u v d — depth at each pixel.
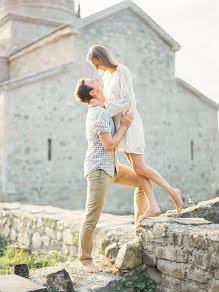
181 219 3.55
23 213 6.61
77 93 3.51
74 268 3.57
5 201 11.26
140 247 3.51
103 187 3.36
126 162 13.86
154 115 15.48
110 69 3.50
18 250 6.14
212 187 17.45
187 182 16.38
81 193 12.87
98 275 3.39
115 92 3.45
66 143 12.66
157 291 3.38
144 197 3.77
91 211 3.41
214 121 17.72
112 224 4.93
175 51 16.36
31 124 11.95
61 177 12.46
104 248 3.95
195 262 3.06
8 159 11.44
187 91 16.73
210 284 2.95
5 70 16.48
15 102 11.67
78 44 13.17
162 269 3.33
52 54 13.93
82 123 13.07
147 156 15.13
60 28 13.20
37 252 6.05
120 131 3.37
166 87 15.95
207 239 2.97
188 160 16.50
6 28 17.19
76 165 12.83
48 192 12.14
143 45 15.23
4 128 11.42
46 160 12.18
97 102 3.44
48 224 5.87
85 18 13.23
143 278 3.43
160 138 15.59
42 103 12.21
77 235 5.21
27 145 11.83
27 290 2.84
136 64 14.97
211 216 4.16
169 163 15.80
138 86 15.04
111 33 14.20
